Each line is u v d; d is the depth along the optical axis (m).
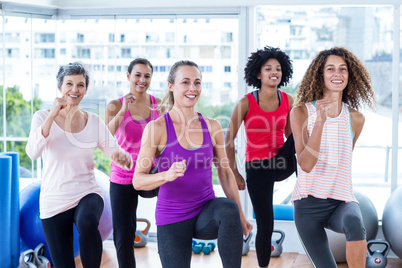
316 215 3.54
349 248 3.29
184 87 3.19
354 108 3.79
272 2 5.45
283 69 4.58
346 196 3.51
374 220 5.04
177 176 2.90
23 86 6.59
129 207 4.28
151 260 5.26
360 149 6.36
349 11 7.62
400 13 5.37
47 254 4.82
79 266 5.02
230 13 5.59
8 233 4.53
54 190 3.78
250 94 4.52
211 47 5.94
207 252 5.48
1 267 4.50
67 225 3.81
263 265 4.43
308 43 7.93
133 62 4.58
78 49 6.03
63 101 3.71
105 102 6.06
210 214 3.07
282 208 5.59
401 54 5.69
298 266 5.09
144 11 5.71
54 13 5.80
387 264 5.15
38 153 3.75
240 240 2.98
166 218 3.16
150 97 4.67
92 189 3.89
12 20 6.21
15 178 4.60
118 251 4.24
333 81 3.56
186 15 5.66
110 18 5.77
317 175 3.54
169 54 6.00
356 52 7.23
